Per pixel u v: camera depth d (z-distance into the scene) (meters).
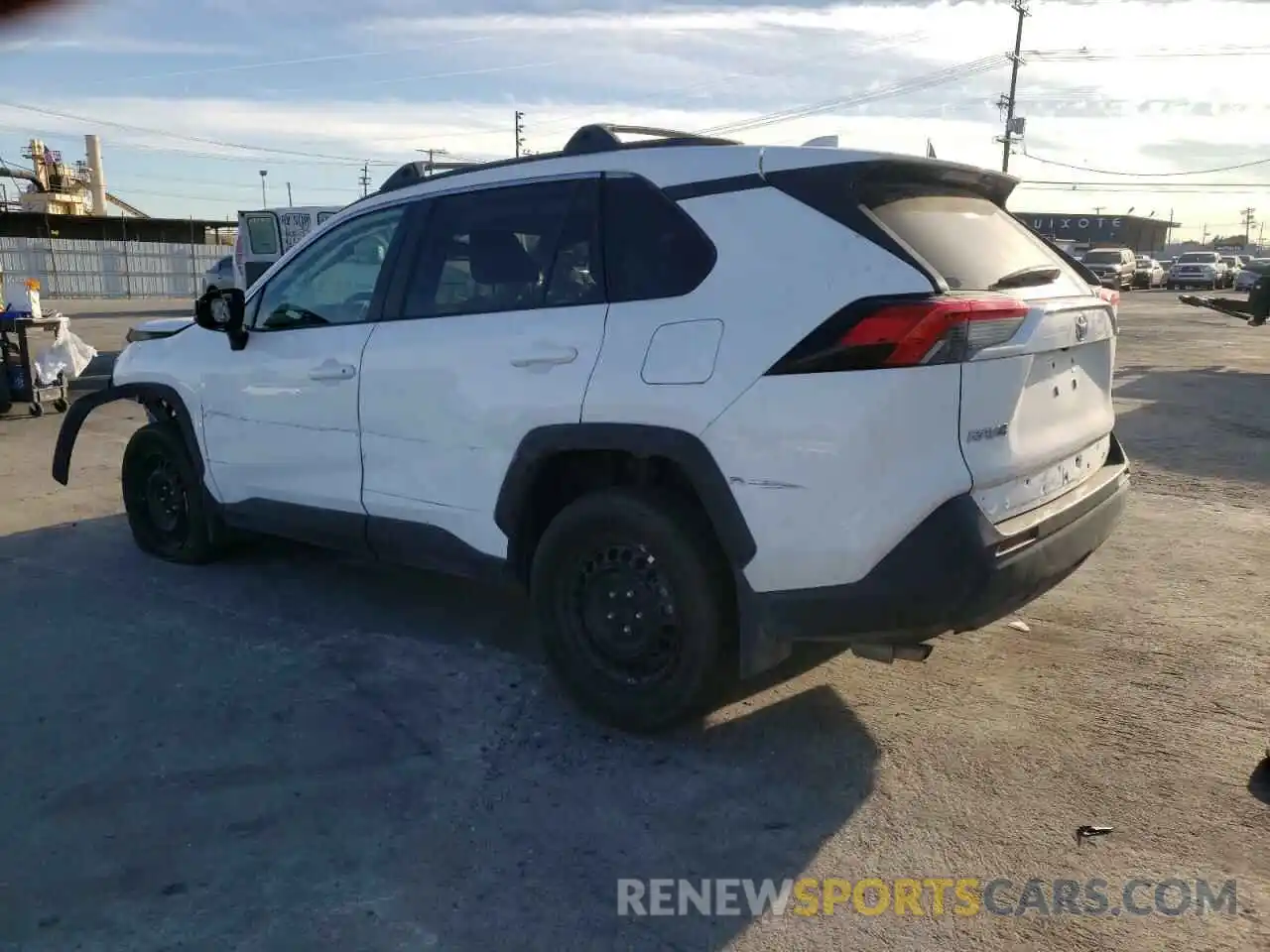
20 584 5.30
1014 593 3.11
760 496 3.17
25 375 10.48
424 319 4.13
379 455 4.26
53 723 3.74
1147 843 3.00
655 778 3.38
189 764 3.46
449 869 2.89
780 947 2.58
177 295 44.59
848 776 3.38
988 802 3.22
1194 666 4.22
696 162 3.51
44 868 2.88
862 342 2.97
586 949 2.57
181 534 5.61
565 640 3.76
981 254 3.40
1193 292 44.00
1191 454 8.32
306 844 3.00
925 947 2.58
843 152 3.32
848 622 3.12
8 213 45.06
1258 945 2.58
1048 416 3.41
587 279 3.66
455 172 4.18
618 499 3.53
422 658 4.35
